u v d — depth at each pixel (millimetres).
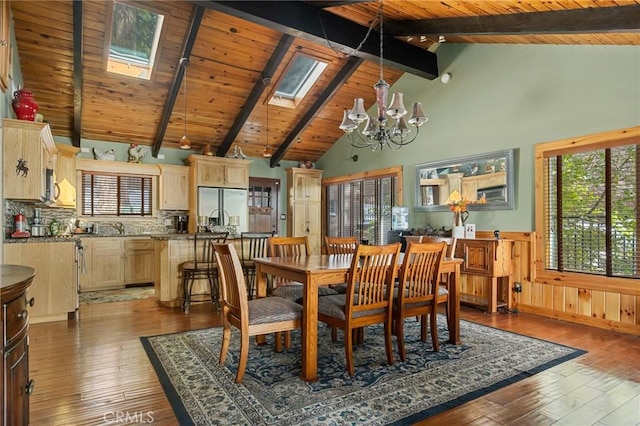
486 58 4961
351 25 4691
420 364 2791
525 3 3426
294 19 4238
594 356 2996
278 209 8102
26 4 3941
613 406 2186
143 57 5121
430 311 3080
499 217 4781
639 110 3604
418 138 5918
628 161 3707
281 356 2941
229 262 2580
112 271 6109
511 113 4668
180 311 4453
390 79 6223
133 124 6168
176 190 6820
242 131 6965
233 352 3045
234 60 5230
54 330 3648
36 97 5172
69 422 1979
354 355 2977
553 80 4266
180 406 2148
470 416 2062
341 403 2189
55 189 5211
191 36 4492
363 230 7121
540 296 4352
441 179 5520
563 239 4203
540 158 4375
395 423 1981
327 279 2588
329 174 8055
